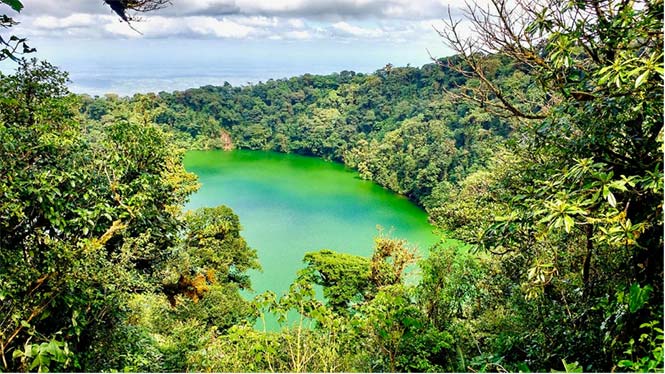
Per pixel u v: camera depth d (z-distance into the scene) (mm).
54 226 5453
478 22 4094
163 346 7582
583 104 3641
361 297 14766
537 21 3496
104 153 7125
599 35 3473
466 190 15648
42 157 5680
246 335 5215
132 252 6422
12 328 4535
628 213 3184
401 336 5031
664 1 2834
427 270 7035
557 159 4301
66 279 4930
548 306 4848
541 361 4191
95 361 5699
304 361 4488
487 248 3600
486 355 3312
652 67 2539
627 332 3250
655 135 3234
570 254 5172
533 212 3082
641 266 3221
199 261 14508
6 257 4598
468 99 4504
